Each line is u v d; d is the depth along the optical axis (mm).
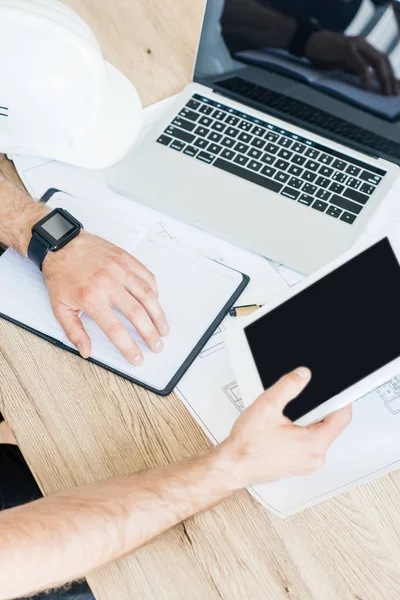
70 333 761
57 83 820
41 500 658
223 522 667
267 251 830
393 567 643
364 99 848
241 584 639
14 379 751
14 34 790
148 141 912
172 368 751
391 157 879
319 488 677
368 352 628
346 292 668
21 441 718
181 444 713
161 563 649
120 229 854
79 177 904
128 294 769
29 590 618
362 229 839
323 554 651
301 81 876
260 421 644
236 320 734
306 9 814
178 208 862
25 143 889
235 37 881
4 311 791
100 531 633
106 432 721
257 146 902
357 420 712
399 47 786
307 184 872
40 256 806
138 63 1019
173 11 1080
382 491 680
